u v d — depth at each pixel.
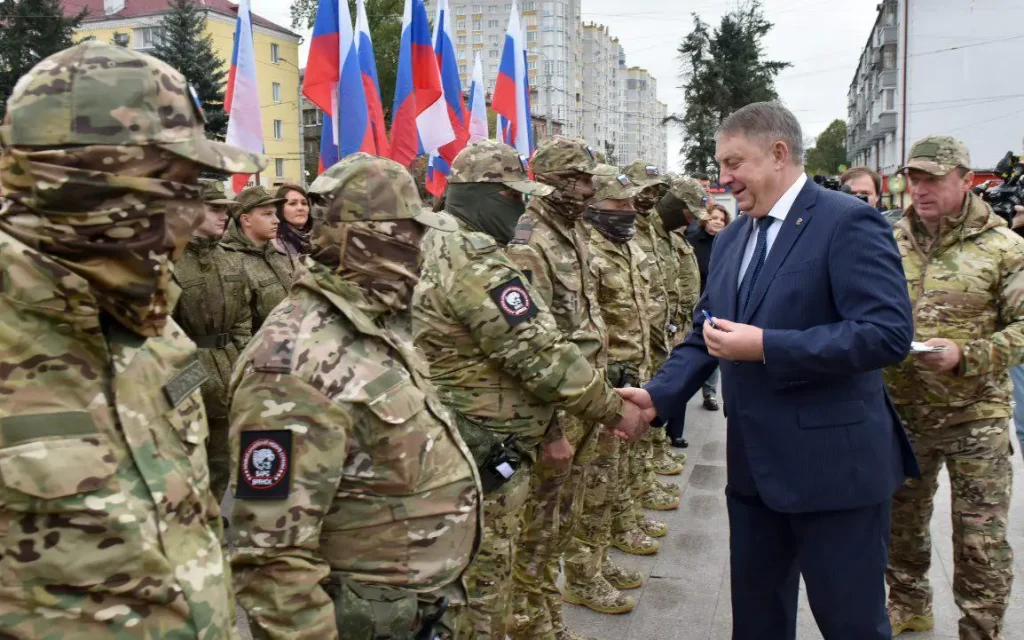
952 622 3.73
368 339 1.92
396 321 2.08
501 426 2.69
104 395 1.26
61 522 1.18
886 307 2.40
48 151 1.21
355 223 1.91
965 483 3.34
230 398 1.85
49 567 1.17
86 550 1.19
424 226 2.04
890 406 2.73
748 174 2.62
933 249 3.54
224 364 4.45
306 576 1.74
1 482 1.15
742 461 2.79
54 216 1.22
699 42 38.09
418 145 6.98
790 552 2.82
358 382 1.83
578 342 3.28
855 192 5.73
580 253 3.41
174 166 1.31
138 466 1.27
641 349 4.54
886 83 38.22
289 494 1.73
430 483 1.98
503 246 2.95
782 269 2.58
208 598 1.33
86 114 1.23
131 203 1.25
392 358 1.96
